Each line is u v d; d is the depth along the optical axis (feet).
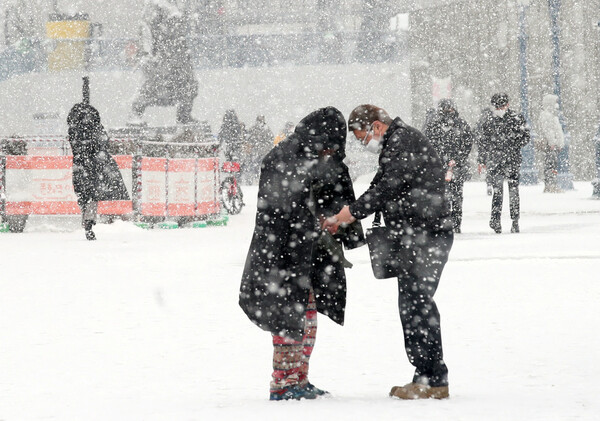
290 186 33.83
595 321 49.11
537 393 33.58
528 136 102.94
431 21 267.80
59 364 41.11
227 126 212.23
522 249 85.87
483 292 60.39
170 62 166.71
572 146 233.35
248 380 37.55
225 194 153.07
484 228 110.63
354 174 247.29
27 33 284.61
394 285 65.31
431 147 34.40
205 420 29.89
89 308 57.11
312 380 37.22
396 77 272.10
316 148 34.19
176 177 126.52
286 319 33.50
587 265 73.46
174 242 103.24
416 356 33.37
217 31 270.46
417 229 34.01
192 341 46.24
